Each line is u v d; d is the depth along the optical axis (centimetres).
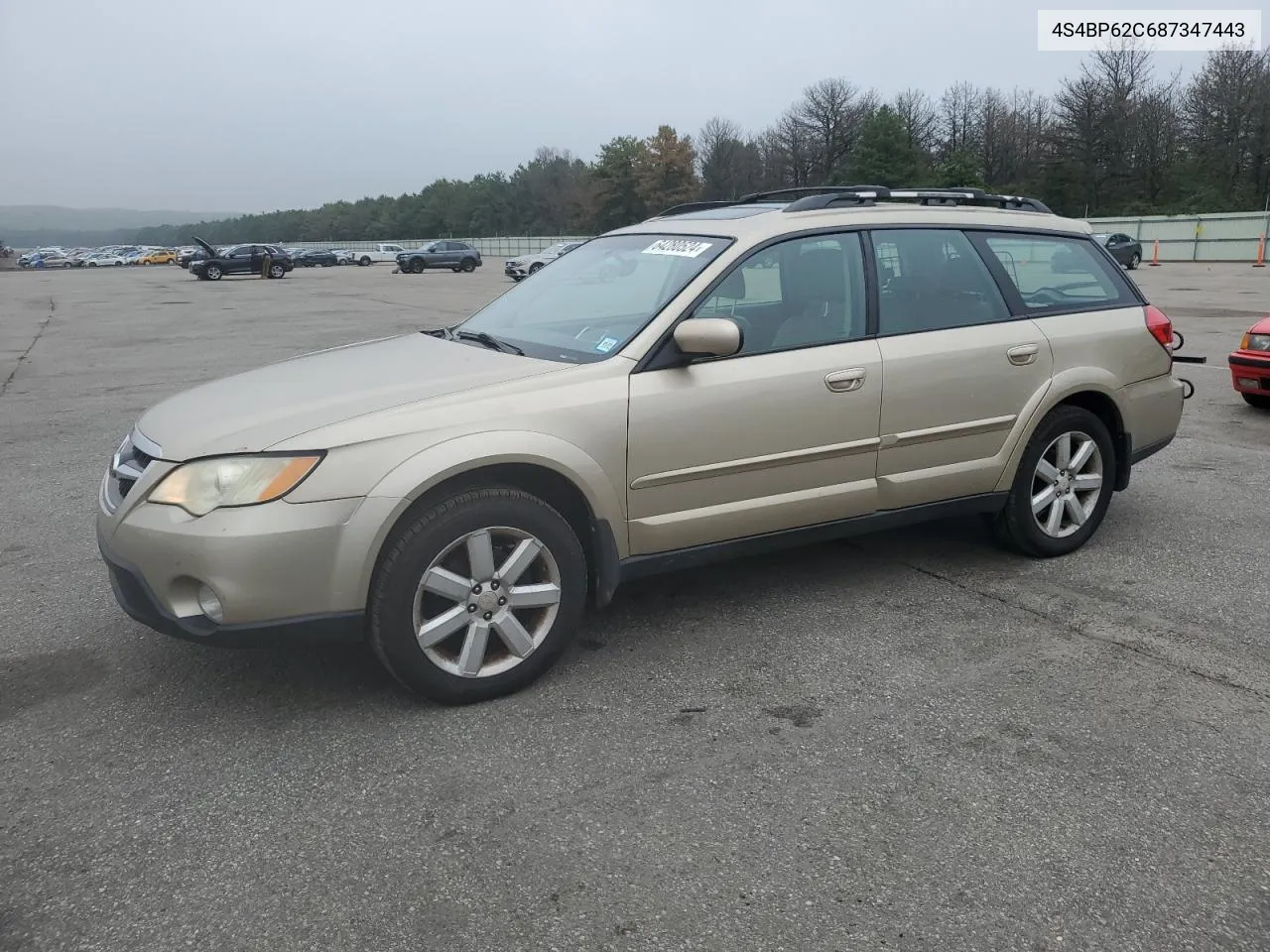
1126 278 505
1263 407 868
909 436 416
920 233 437
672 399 361
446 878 252
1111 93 6009
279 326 1861
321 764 306
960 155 6119
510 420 335
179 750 317
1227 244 3991
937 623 408
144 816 281
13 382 1167
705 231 414
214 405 348
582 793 288
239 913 240
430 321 1936
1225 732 320
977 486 444
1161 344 499
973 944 227
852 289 412
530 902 243
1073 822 273
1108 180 6072
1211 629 399
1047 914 237
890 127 6044
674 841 266
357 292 3102
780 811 279
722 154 8594
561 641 354
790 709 338
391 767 304
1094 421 475
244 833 272
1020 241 469
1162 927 233
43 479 684
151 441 332
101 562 504
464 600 334
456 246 5106
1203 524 538
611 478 354
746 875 252
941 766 302
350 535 312
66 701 351
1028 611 420
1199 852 260
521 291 466
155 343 1591
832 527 411
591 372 354
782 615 418
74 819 280
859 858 258
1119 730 321
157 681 365
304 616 313
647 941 229
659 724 328
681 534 374
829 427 395
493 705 342
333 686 359
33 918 239
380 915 239
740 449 377
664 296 380
